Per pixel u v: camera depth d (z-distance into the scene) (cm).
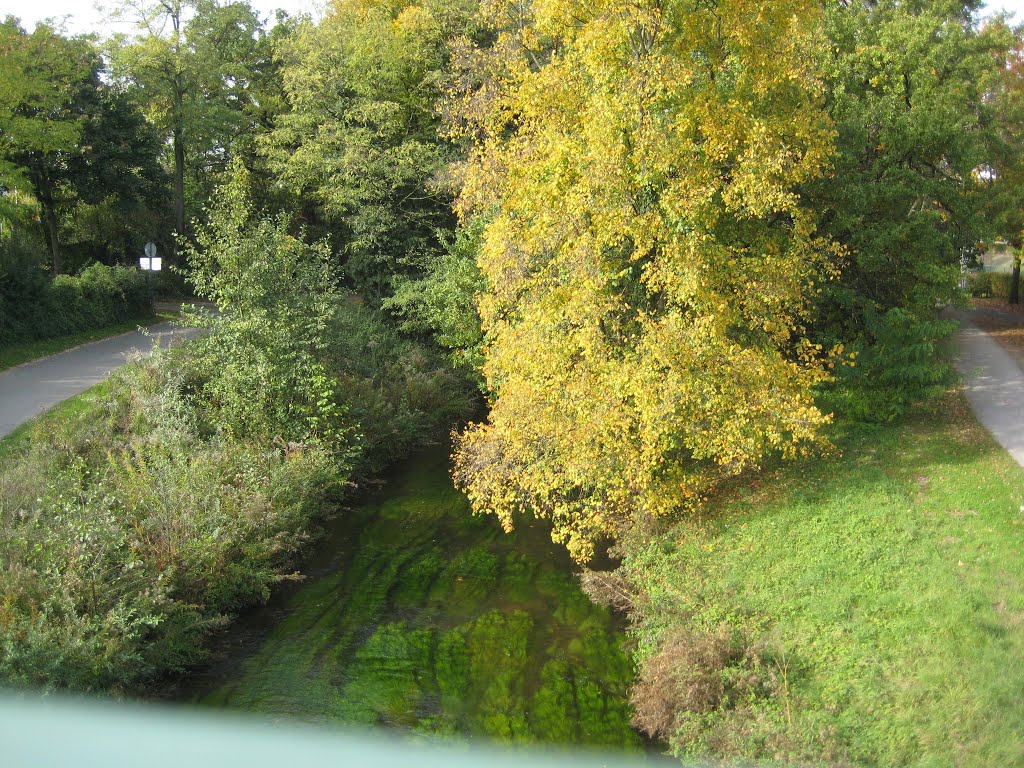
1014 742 684
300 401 1698
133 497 1156
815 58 1508
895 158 1619
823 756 738
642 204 1227
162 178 4131
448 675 1001
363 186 2558
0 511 1045
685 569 1159
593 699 942
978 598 888
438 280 2291
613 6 1172
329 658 1043
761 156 1166
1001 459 1282
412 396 2158
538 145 1320
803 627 938
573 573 1300
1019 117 2108
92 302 2909
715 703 854
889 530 1105
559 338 1220
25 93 2973
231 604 1170
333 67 2716
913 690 788
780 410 1188
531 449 1286
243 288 1639
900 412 1533
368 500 1684
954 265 1642
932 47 1798
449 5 2716
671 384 1109
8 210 3056
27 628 849
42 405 1741
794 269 1271
